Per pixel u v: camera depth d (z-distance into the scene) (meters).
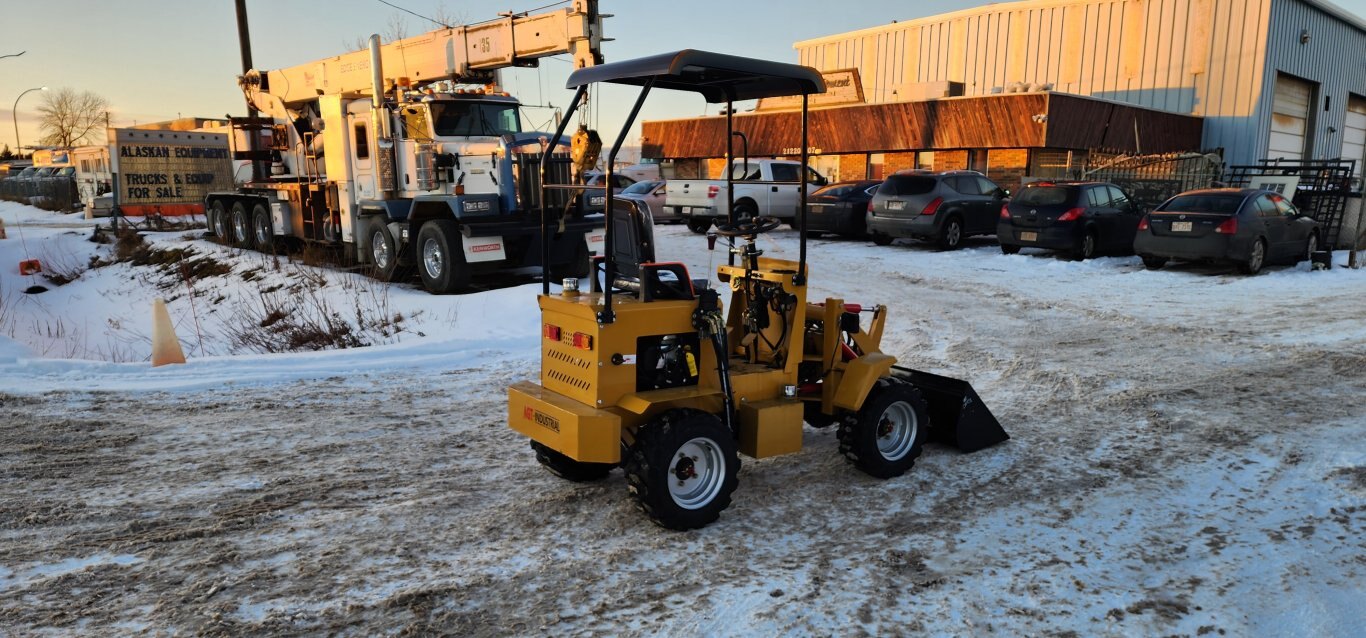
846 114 26.12
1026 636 3.36
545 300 4.67
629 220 4.62
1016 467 5.47
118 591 3.73
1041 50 30.62
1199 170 23.56
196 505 4.81
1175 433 6.10
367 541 4.32
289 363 8.48
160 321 8.53
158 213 27.08
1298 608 3.58
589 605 3.63
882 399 5.14
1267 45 25.92
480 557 4.13
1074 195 15.70
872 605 3.62
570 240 13.55
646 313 4.38
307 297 13.32
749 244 5.02
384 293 12.61
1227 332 9.62
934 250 17.98
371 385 7.82
